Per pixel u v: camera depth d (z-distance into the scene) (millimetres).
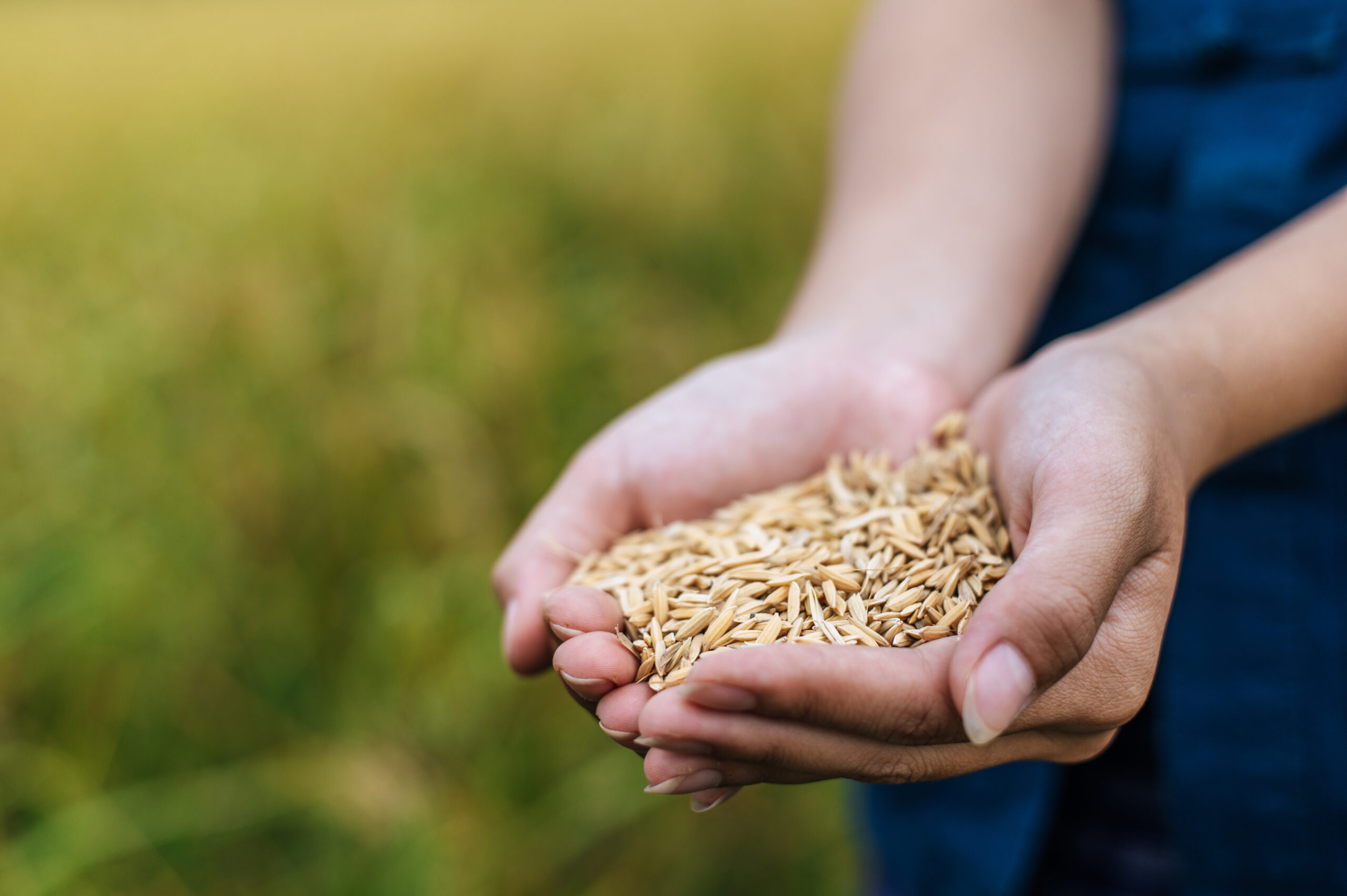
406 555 645
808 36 1925
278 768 532
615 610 355
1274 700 382
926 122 447
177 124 1585
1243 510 385
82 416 718
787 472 415
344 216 1034
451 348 758
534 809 504
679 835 517
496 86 1670
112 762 550
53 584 605
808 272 480
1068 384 338
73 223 1121
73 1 3787
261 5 3348
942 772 323
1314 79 389
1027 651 299
